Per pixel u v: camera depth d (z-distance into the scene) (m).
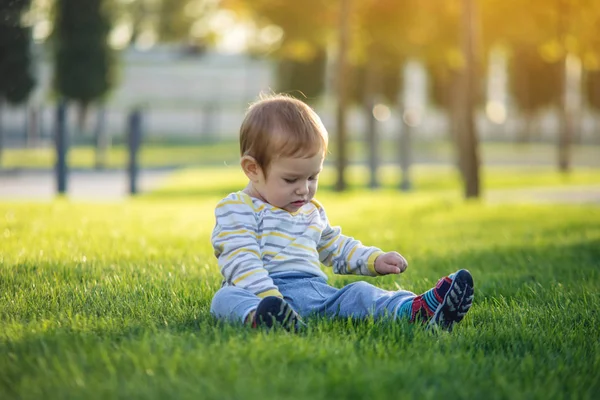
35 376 2.62
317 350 2.89
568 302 4.28
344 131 17.67
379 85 34.53
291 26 21.06
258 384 2.44
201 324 3.36
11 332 3.26
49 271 5.06
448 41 21.67
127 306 3.91
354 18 21.09
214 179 21.62
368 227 9.25
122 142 40.19
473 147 14.70
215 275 5.11
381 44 22.92
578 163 32.69
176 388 2.43
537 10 19.11
